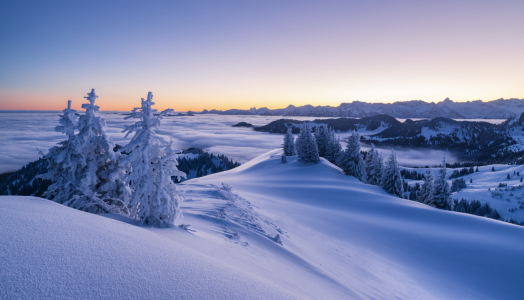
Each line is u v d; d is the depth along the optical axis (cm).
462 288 1192
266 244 801
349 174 4688
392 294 864
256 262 569
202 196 1330
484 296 1157
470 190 10888
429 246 1638
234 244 667
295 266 697
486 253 1551
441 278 1267
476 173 15125
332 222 1864
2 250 215
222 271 308
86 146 689
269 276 491
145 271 251
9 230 252
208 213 962
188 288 244
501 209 8450
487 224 2084
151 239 351
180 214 670
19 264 204
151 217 621
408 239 1730
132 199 600
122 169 742
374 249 1490
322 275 715
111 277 224
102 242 285
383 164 5094
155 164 642
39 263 213
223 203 1188
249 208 1326
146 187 607
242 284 288
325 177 4378
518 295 1191
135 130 639
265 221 1146
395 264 1316
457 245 1648
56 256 230
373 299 711
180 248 353
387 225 1977
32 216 304
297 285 511
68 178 661
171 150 653
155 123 635
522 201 8688
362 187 3719
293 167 5441
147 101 628
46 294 182
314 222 1731
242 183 3822
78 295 191
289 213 1800
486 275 1336
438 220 2217
